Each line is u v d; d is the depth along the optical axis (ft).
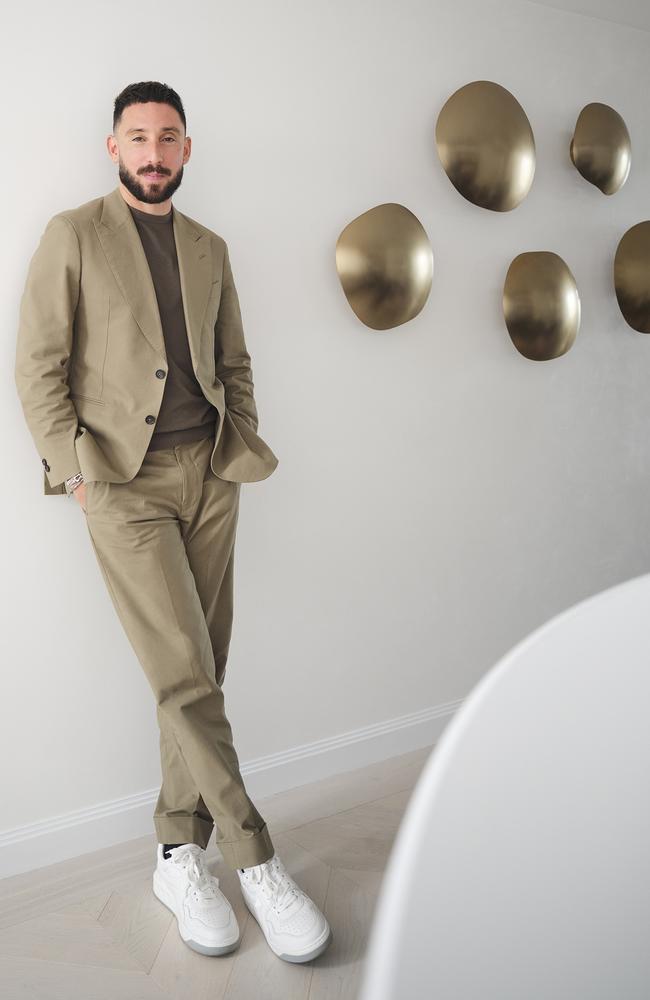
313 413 8.32
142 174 6.09
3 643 6.87
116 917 6.41
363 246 8.13
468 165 8.73
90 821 7.34
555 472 10.32
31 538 6.90
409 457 9.04
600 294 10.48
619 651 1.71
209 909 6.05
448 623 9.57
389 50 8.45
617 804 1.43
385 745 9.14
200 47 7.33
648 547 11.48
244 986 5.62
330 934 5.98
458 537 9.54
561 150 9.91
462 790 1.33
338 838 7.49
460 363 9.31
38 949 6.04
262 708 8.30
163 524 6.33
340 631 8.75
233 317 6.98
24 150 6.59
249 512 8.02
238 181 7.65
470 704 1.50
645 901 1.34
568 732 1.50
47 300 6.00
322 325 8.28
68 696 7.19
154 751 7.66
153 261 6.36
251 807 6.29
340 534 8.63
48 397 5.98
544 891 1.25
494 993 1.08
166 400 6.36
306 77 7.94
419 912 1.13
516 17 9.37
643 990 1.23
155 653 6.30
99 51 6.83
